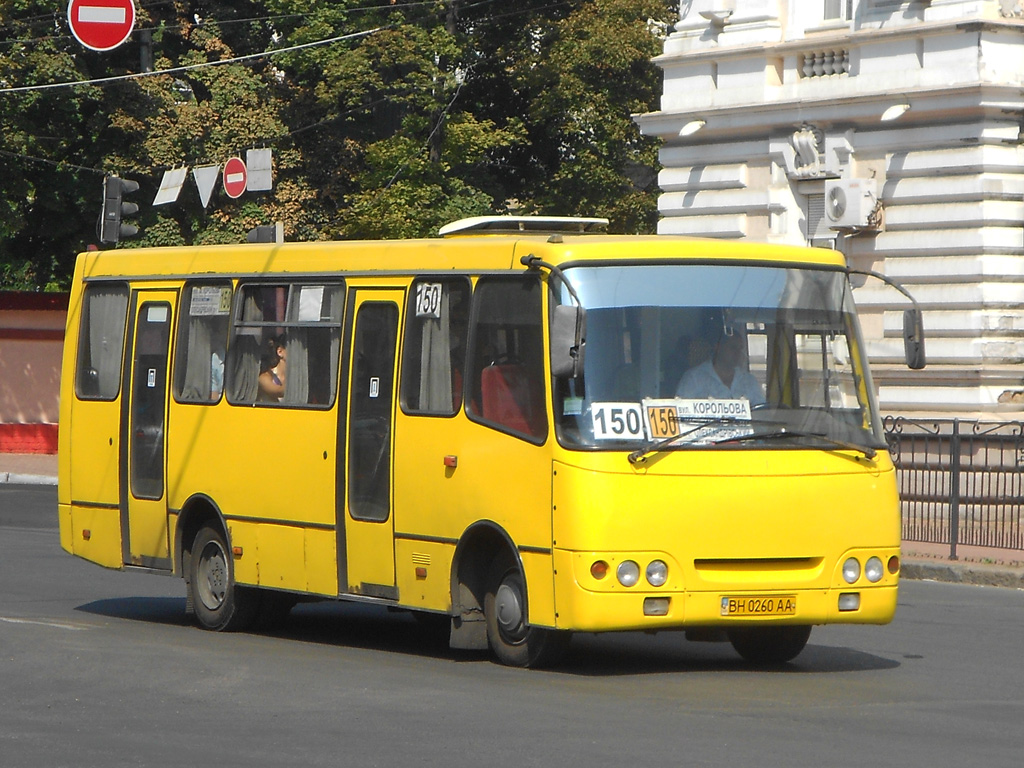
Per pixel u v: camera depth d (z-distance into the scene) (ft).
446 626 72.43
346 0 196.65
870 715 49.11
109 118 183.93
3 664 57.06
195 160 188.75
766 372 56.65
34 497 142.61
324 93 191.42
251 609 69.36
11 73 173.99
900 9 124.47
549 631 56.08
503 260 57.72
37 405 194.18
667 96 142.31
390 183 191.72
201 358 71.26
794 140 132.26
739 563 54.70
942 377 122.83
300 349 66.18
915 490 104.22
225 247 71.05
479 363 57.98
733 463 54.80
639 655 62.23
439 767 40.88
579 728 46.03
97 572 91.09
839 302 58.70
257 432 67.41
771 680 55.88
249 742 43.98
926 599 83.92
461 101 218.59
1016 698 53.21
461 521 57.98
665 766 41.04
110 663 57.67
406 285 61.72
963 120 121.29
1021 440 103.35
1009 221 121.80
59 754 42.47
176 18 199.41
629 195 197.98
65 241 197.98
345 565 63.21
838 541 55.83
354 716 47.80
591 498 53.21
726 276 57.00
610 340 54.90
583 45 193.36
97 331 77.30
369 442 62.28
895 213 126.00
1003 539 102.53
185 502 70.95
